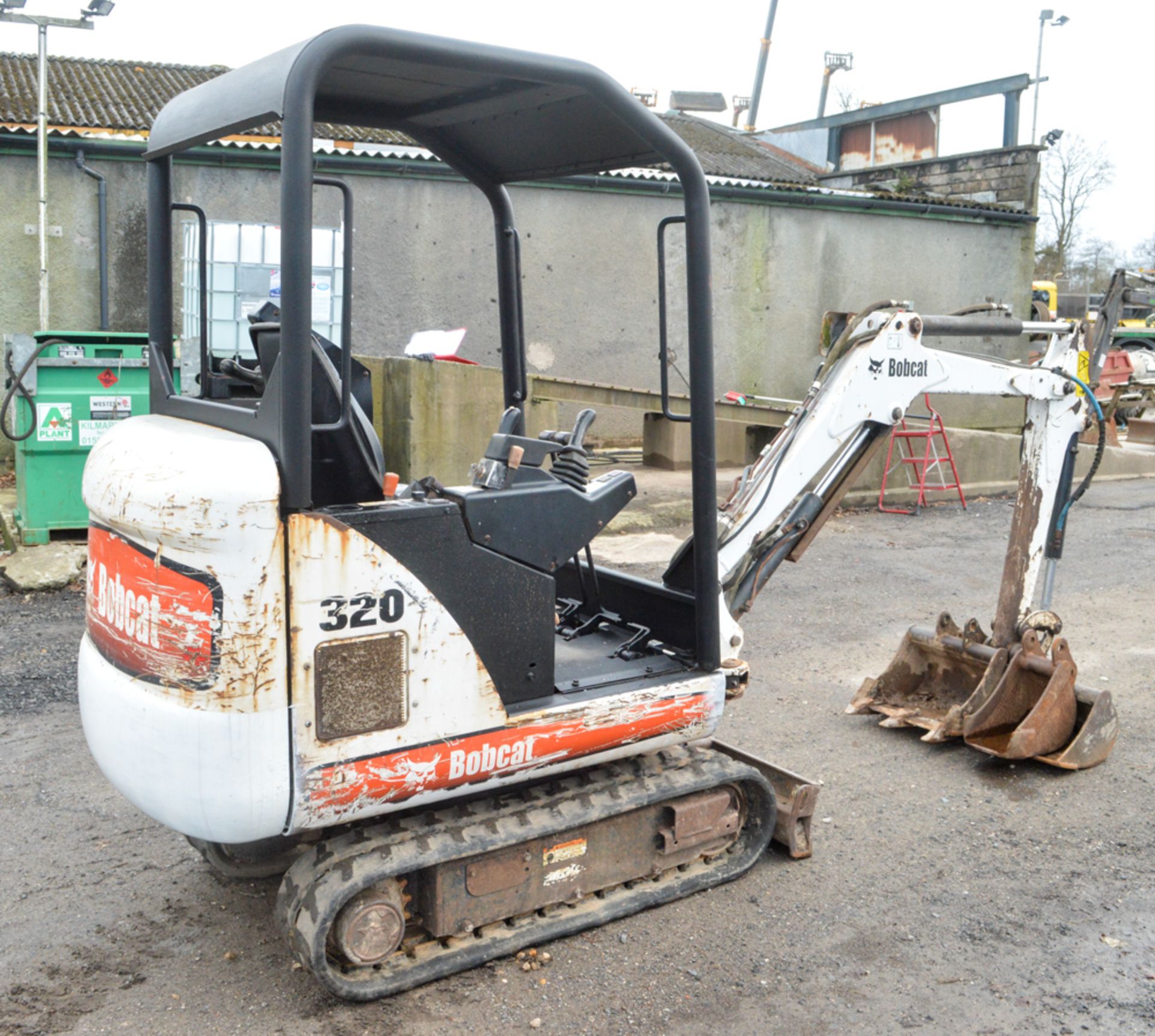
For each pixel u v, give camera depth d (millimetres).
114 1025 2920
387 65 2869
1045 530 4809
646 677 3410
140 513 2635
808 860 3889
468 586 2971
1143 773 4688
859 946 3348
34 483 7742
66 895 3592
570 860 3299
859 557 8953
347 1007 3010
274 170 12219
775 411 10992
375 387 9633
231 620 2580
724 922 3469
